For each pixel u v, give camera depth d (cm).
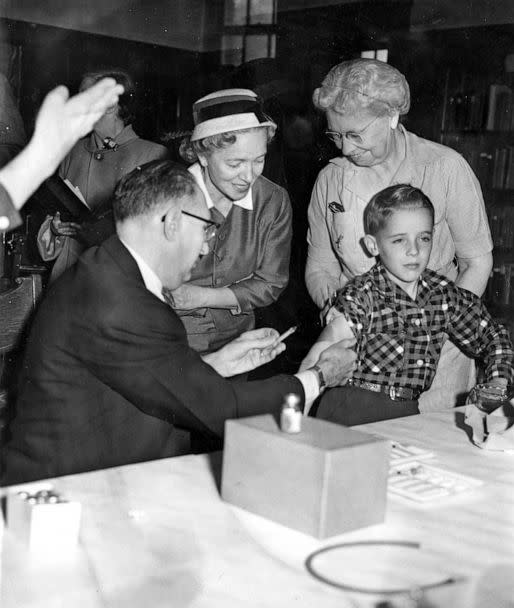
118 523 106
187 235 150
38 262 183
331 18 401
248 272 226
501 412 154
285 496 107
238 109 206
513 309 405
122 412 149
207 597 89
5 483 145
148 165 151
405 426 163
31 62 365
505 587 96
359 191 225
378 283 220
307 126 283
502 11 403
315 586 93
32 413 148
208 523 107
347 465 105
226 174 207
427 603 91
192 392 146
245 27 408
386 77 210
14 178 100
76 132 105
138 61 395
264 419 115
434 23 413
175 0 405
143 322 143
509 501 124
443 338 224
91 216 187
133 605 86
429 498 121
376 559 101
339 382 175
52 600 86
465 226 231
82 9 381
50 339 146
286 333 179
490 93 410
